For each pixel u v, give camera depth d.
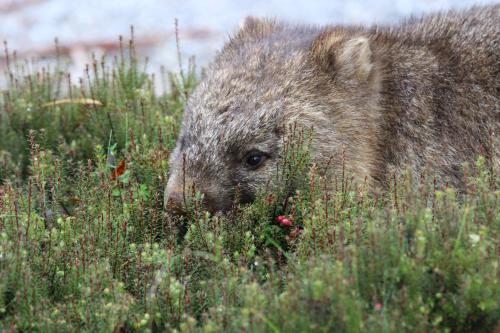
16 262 8.23
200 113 10.94
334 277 7.31
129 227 9.86
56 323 7.90
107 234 9.52
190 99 11.59
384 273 7.48
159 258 8.93
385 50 12.11
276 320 7.24
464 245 7.74
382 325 6.96
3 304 8.03
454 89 11.93
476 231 7.91
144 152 11.77
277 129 10.75
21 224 9.30
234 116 10.73
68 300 8.45
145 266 8.82
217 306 7.93
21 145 13.27
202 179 10.52
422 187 8.68
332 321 7.10
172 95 14.66
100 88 14.01
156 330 8.42
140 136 12.79
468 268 7.46
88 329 7.93
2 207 9.84
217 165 10.62
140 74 15.58
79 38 23.47
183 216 10.20
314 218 9.06
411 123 11.74
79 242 9.27
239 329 7.30
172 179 10.57
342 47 11.33
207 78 11.68
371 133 11.49
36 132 12.61
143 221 10.18
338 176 10.87
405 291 7.23
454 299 7.42
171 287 8.31
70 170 12.19
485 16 12.83
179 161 10.81
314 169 9.98
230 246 9.62
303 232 9.02
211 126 10.77
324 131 11.02
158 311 8.41
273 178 10.70
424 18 13.33
